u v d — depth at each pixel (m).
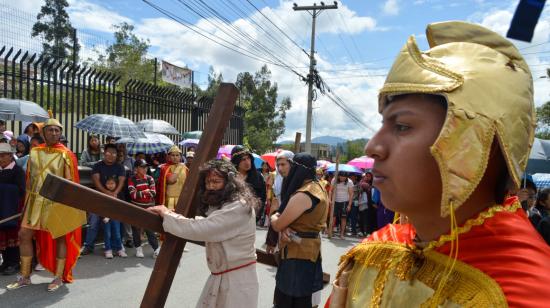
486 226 0.71
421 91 0.67
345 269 1.01
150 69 26.09
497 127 0.64
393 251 0.87
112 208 1.83
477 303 0.65
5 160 4.88
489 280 0.65
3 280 4.74
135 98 9.62
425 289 0.75
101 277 5.10
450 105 0.64
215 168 2.41
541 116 21.70
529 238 0.69
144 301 2.10
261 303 4.45
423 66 0.70
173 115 11.23
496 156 0.70
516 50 0.76
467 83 0.66
